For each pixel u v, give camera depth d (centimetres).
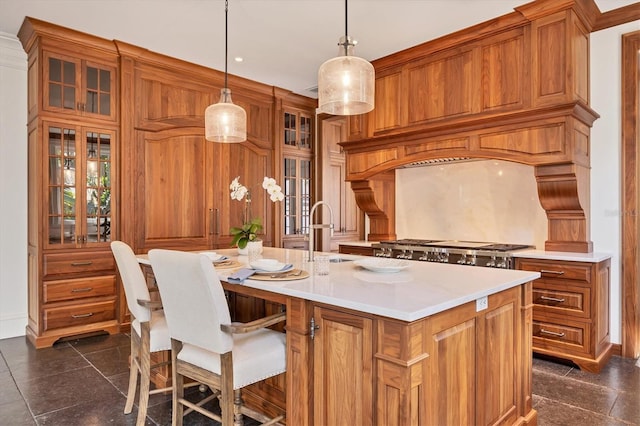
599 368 301
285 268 223
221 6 329
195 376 191
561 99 318
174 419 205
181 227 450
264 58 440
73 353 346
